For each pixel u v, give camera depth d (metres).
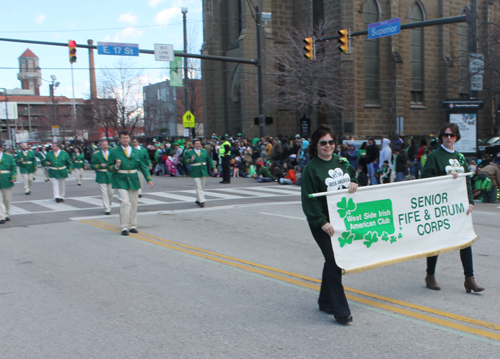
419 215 5.27
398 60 34.06
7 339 4.55
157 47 19.52
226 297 5.66
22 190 21.03
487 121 39.59
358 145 22.55
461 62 37.19
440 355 3.93
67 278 6.62
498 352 3.97
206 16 39.91
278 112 36.09
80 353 4.20
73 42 18.72
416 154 20.41
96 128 49.53
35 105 101.06
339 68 31.97
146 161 10.24
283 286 6.05
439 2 36.69
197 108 51.25
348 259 4.73
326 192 4.60
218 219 11.48
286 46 35.16
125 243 8.91
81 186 22.16
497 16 36.34
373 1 33.56
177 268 7.03
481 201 14.29
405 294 5.58
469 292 5.58
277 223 10.74
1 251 8.45
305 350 4.11
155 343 4.36
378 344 4.18
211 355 4.07
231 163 24.98
